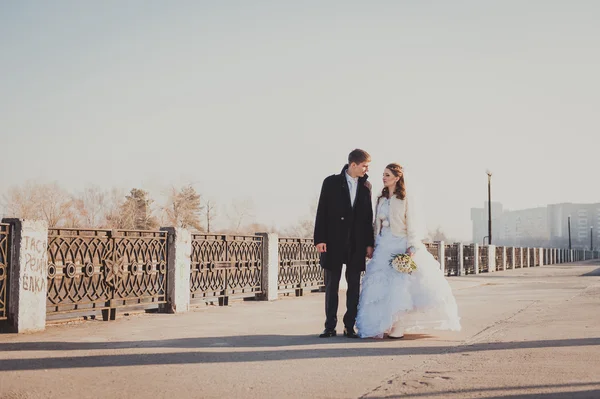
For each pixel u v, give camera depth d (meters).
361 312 7.40
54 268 8.19
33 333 7.75
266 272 13.43
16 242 7.66
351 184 7.64
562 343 6.77
